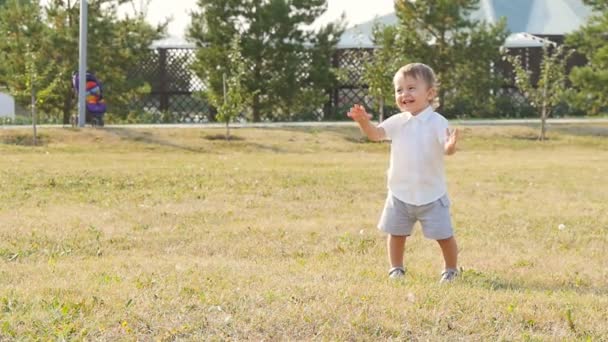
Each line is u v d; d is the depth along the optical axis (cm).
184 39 3322
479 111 3331
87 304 613
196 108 3391
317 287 675
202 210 1205
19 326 566
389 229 763
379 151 2519
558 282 762
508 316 600
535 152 2500
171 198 1321
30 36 3036
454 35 3234
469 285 724
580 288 739
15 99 3088
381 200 1337
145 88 3195
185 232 1027
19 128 2603
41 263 824
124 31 3136
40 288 673
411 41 3225
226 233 1020
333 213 1201
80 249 923
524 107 3378
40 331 559
